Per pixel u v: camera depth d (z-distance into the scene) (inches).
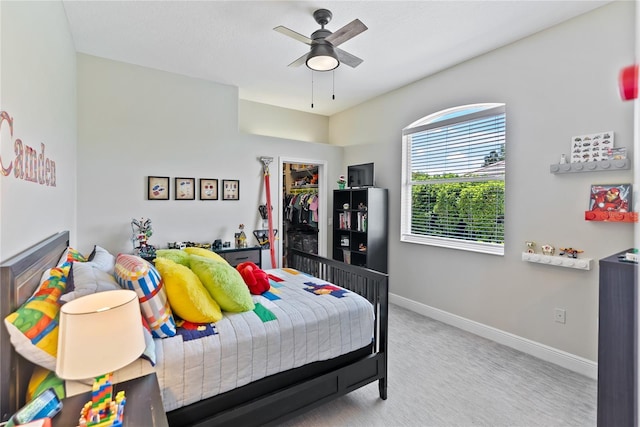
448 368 97.6
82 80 123.1
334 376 73.9
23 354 39.8
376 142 174.2
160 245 141.6
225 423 58.6
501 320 116.0
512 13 94.5
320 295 85.4
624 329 56.8
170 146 143.0
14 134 47.2
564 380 91.0
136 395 43.6
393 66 132.3
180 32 107.8
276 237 175.8
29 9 56.3
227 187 159.3
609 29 88.9
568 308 98.4
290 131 196.9
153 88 138.2
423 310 145.9
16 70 48.5
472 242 130.1
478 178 128.1
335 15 96.8
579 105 94.7
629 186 85.1
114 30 106.1
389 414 76.5
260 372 63.4
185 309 63.4
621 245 87.6
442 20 98.8
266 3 91.7
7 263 41.4
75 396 42.5
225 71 141.5
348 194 188.4
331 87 160.2
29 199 54.9
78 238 123.3
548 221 102.4
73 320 34.9
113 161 130.0
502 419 74.7
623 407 56.5
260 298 81.8
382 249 163.5
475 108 130.1
